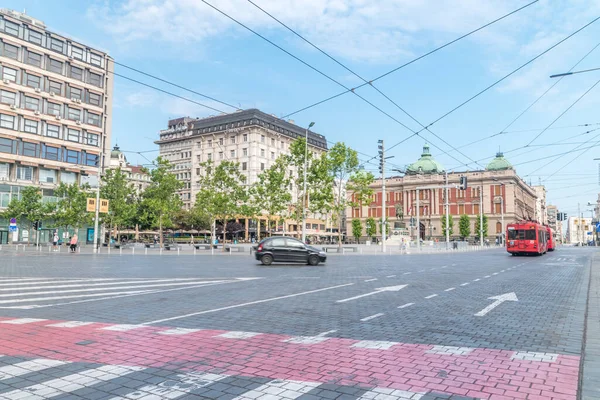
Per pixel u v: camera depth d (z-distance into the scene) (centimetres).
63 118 5744
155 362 576
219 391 470
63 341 685
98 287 1357
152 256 3478
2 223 5309
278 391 470
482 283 1520
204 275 1770
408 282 1530
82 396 455
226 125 9050
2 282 1482
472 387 485
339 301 1086
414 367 556
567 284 1504
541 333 748
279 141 9206
